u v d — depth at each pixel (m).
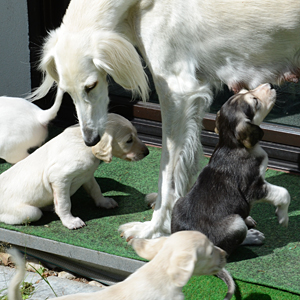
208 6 2.54
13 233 2.70
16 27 3.24
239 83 2.62
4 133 2.92
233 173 2.53
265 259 2.56
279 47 2.58
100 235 2.67
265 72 2.62
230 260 2.56
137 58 2.54
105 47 2.50
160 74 2.58
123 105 3.23
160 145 3.17
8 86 3.33
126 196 2.88
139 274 2.29
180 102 2.59
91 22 2.54
